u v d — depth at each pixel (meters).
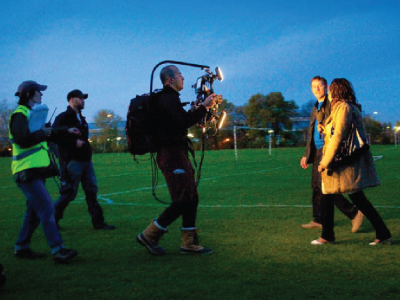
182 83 4.62
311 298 3.23
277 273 3.86
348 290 3.37
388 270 3.87
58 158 6.09
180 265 4.24
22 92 4.43
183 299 3.28
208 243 5.09
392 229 5.60
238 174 15.70
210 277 3.81
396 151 33.50
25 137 4.28
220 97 4.68
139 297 3.36
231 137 56.41
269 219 6.60
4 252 4.95
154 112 4.50
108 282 3.75
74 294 3.48
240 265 4.16
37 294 3.50
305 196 9.29
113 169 21.03
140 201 9.35
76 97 6.20
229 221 6.50
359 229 5.69
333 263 4.13
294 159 25.48
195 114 4.48
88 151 6.23
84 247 5.10
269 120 62.72
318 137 5.79
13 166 4.42
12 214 7.93
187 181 4.54
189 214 4.64
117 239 5.53
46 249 5.11
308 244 4.92
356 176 4.65
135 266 4.24
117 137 51.75
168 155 4.53
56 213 6.06
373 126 65.88
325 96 5.73
